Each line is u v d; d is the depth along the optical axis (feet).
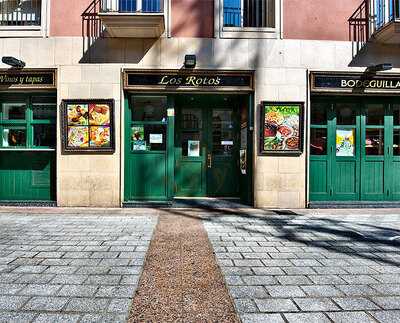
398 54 29.32
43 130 29.35
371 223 23.49
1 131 29.40
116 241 18.61
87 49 28.22
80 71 28.14
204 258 15.92
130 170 29.01
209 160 31.35
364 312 10.85
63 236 19.60
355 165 29.99
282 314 10.68
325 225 22.80
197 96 30.04
